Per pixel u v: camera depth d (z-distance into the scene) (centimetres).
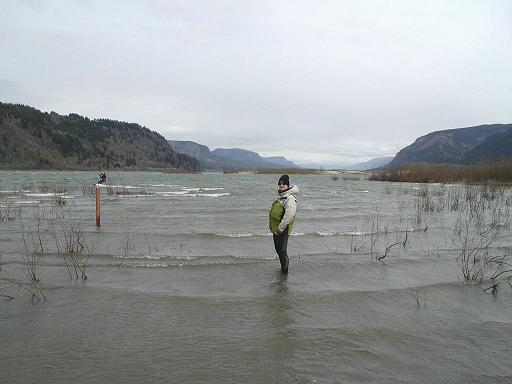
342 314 541
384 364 404
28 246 920
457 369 397
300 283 678
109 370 380
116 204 1959
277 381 367
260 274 728
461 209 1933
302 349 433
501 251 963
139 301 574
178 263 786
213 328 485
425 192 2827
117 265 764
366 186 4562
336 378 375
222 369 387
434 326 506
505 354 432
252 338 459
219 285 658
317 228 1302
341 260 844
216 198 2416
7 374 368
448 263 838
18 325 480
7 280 655
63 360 397
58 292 603
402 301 599
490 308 577
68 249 870
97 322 495
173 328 482
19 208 1584
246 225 1315
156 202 2098
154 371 380
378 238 1116
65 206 1830
